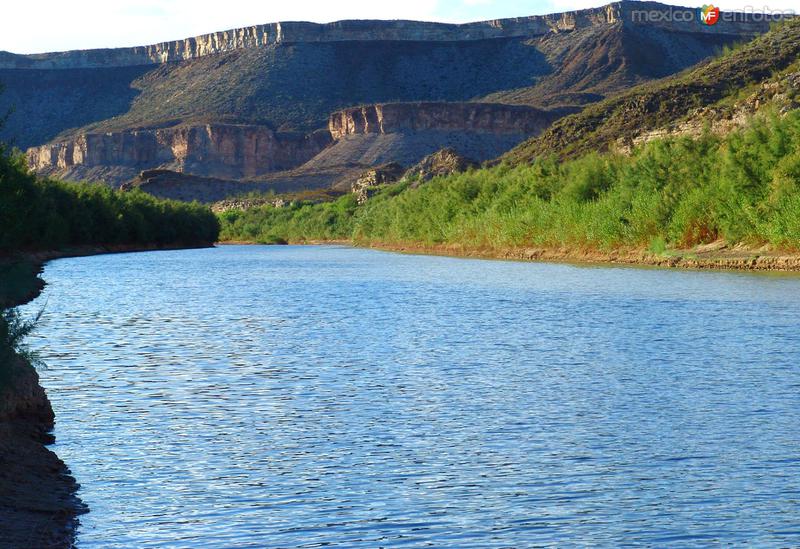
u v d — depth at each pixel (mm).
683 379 19875
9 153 63500
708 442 14617
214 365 22844
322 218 180375
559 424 16047
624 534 10773
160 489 12664
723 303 34812
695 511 11477
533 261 71500
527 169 90312
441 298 41188
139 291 48375
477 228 89312
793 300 35156
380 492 12477
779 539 10523
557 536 10766
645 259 59562
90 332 29812
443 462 13836
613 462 13648
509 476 13078
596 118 119625
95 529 11117
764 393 18219
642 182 67000
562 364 22234
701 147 66625
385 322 31953
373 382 20281
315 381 20484
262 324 31891
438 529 11055
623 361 22453
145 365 22906
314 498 12250
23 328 15789
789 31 117062
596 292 41469
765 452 13977
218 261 87750
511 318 32344
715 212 57562
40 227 93500
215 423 16531
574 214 71375
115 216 122250
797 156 52562
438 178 118062
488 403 17859
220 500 12211
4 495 11922
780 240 51094
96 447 14844
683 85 112688
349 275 60969
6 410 15539
